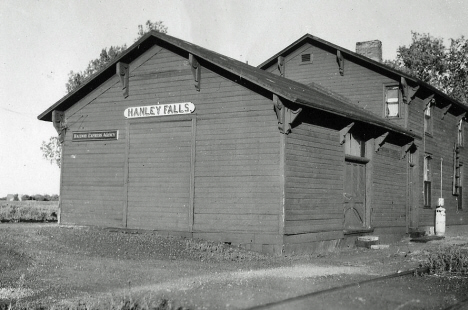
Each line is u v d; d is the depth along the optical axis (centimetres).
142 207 1802
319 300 841
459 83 5109
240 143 1627
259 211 1576
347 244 1841
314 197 1673
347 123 1794
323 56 2553
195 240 1631
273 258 1456
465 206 3080
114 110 1895
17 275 1043
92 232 1723
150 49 1830
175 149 1752
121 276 1067
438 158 2722
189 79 1741
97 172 1912
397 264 1374
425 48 5222
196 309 771
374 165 2059
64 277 1041
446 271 1262
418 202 2442
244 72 1580
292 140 1582
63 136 2000
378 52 2686
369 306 820
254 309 743
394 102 2361
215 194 1656
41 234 1627
